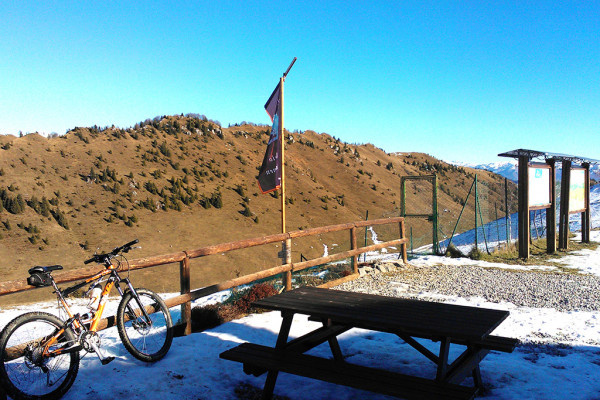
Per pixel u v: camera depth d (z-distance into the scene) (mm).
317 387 3947
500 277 9453
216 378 4012
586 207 15516
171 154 124875
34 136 113438
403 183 14023
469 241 16891
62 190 92438
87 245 74625
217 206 101750
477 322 3234
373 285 8609
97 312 3904
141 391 3609
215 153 138000
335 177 152375
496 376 4172
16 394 3195
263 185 8641
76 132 122125
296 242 89375
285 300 4062
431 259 12156
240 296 6953
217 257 74562
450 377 3221
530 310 6688
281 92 8430
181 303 5246
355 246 9453
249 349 3852
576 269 10648
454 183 152375
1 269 63062
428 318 3359
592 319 6172
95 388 3621
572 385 3941
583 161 14609
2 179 88438
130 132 131125
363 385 3027
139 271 63781
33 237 73062
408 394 2881
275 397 3752
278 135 8359
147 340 4652
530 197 12461
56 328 3584
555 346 5098
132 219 86062
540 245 14844
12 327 3270
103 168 106250
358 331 5621
